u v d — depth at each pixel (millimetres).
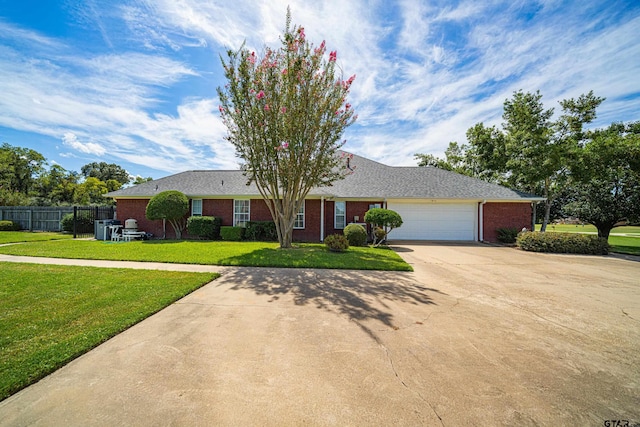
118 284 5516
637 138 12484
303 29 8914
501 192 14797
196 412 2055
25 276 6148
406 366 2727
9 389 2256
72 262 7867
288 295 5035
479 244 13453
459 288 5660
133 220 14250
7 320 3711
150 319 3889
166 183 16562
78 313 3980
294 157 9805
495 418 2025
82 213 16453
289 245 10930
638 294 5332
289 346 3121
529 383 2475
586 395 2314
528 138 15562
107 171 53562
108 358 2826
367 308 4383
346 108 9766
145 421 1953
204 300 4734
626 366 2789
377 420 1998
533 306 4605
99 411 2049
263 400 2201
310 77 9008
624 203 13594
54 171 38469
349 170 16922
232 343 3186
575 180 13883
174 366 2688
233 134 10008
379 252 10070
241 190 15188
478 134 22109
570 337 3447
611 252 11227
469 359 2879
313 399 2219
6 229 18312
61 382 2406
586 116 15867
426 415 2049
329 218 14977
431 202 14922
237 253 9375
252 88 9086
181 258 8375
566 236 10891
